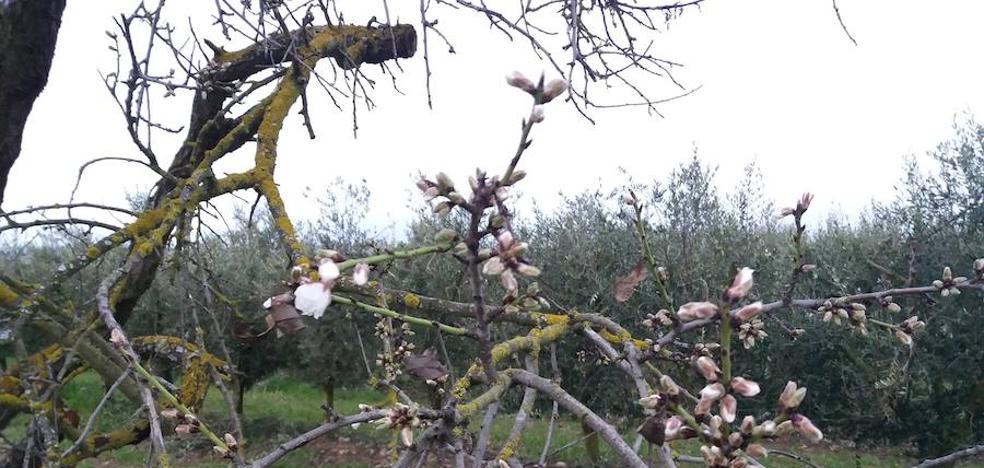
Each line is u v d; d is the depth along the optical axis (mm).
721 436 1112
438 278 6984
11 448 2707
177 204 2574
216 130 3500
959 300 6914
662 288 1975
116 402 8008
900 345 6695
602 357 2914
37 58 2688
